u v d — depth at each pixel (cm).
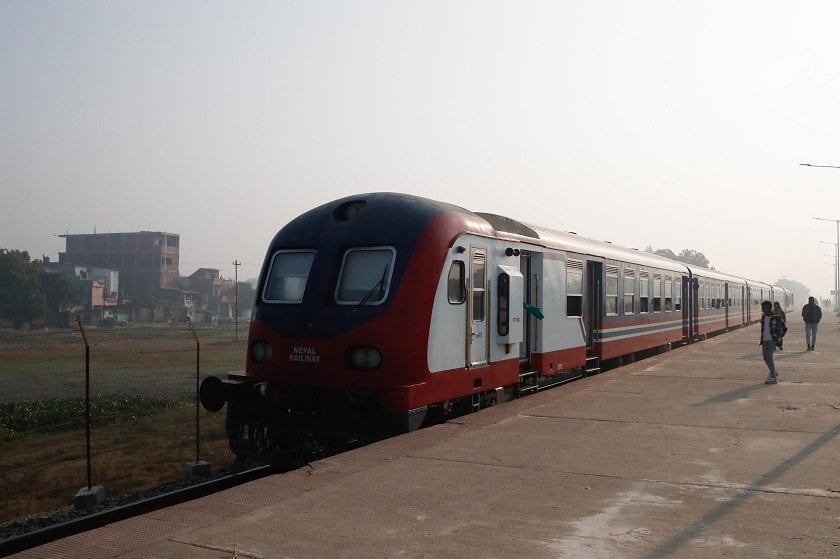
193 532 506
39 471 1151
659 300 2194
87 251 12269
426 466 703
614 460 730
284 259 1005
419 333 905
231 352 3884
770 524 523
